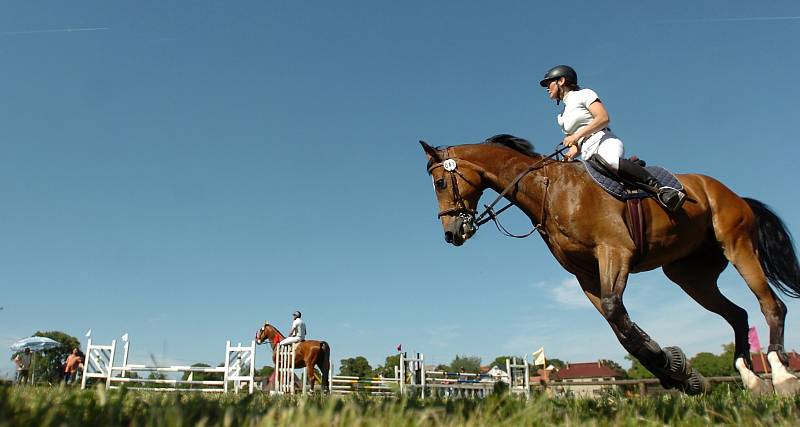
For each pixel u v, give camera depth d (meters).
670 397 4.80
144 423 2.31
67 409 2.51
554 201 5.50
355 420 2.31
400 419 2.42
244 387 17.36
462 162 6.00
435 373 19.95
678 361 5.12
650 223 5.41
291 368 16.64
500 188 5.91
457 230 5.88
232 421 2.36
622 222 5.29
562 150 5.90
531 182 5.68
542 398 3.19
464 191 5.96
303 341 18.12
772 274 6.16
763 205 6.30
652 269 5.90
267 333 21.16
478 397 4.18
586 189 5.41
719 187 6.02
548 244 5.76
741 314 6.21
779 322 5.71
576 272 5.73
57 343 19.77
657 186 5.38
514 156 5.94
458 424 2.49
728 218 5.86
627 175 5.36
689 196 5.73
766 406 3.35
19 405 2.26
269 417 2.23
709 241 6.02
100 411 2.50
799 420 3.01
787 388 5.43
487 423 2.57
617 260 5.21
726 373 53.78
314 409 2.43
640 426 2.90
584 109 5.77
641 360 5.09
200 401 2.88
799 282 6.16
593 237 5.34
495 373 19.56
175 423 2.16
